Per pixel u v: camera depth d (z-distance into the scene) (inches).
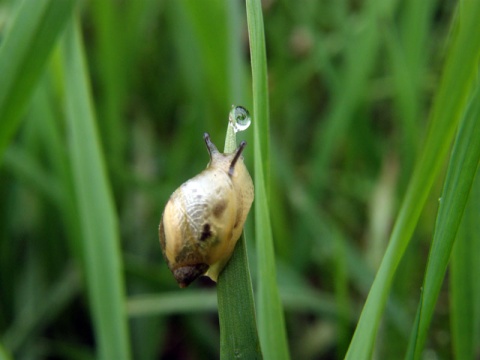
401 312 4.6
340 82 6.1
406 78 5.2
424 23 5.7
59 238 5.7
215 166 3.3
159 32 7.4
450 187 2.9
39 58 3.7
